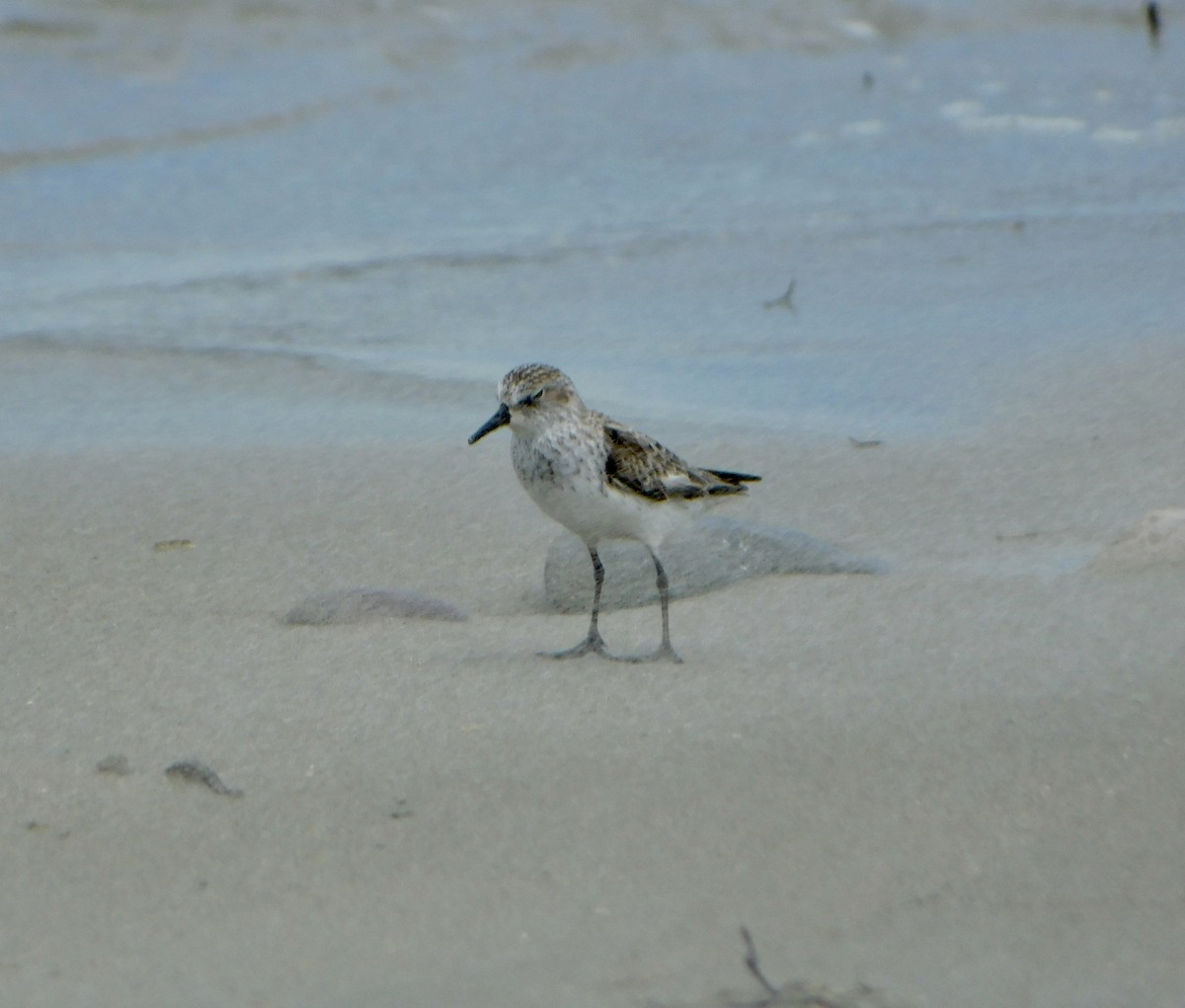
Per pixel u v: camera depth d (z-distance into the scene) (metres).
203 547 12.57
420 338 17.78
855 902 7.34
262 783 8.59
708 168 24.58
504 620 11.21
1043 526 12.53
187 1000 6.67
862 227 21.42
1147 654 9.73
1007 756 8.56
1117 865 7.59
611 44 31.80
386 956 6.98
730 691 9.57
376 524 13.05
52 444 14.63
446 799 8.35
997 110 27.33
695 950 6.98
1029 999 6.61
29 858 7.87
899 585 11.26
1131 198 22.30
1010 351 16.67
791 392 15.77
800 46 32.00
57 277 20.00
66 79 27.98
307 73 29.31
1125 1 34.75
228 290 19.50
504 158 25.28
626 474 10.12
